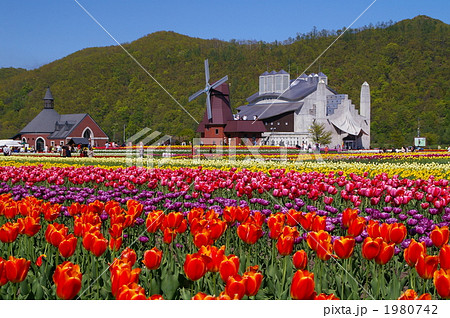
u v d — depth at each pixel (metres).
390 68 187.75
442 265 4.38
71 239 5.11
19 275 4.24
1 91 196.00
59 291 3.82
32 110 174.88
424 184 11.87
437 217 9.58
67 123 113.75
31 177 13.94
